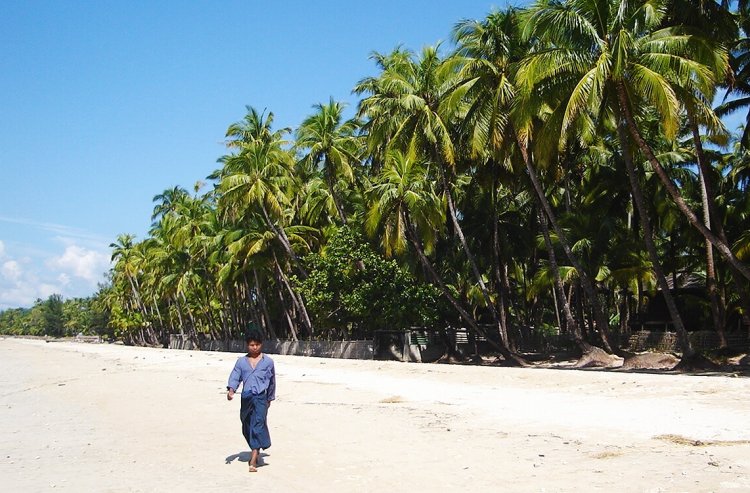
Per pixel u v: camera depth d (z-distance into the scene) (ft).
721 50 72.13
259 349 33.17
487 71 91.91
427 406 54.54
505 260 136.77
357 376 85.66
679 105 70.28
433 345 132.36
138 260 306.76
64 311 636.89
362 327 149.18
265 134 165.48
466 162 116.37
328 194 155.74
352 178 136.67
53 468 34.71
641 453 32.73
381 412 51.72
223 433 44.93
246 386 32.50
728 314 137.28
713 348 99.19
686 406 47.60
